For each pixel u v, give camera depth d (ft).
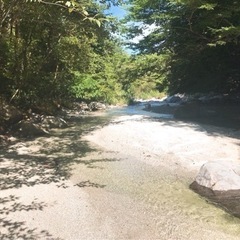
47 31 69.46
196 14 64.49
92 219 22.62
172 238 20.24
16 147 43.70
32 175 31.91
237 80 84.53
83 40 80.23
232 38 59.88
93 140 49.08
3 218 22.35
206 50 72.74
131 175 32.48
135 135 50.14
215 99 90.99
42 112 70.59
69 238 20.06
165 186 29.45
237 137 46.62
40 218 22.56
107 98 122.11
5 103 57.31
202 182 28.66
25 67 64.13
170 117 73.82
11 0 42.14
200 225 21.94
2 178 30.66
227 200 26.14
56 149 43.32
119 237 20.29
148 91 173.17
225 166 29.66
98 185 29.48
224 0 58.49
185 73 84.17
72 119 73.97
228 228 21.58
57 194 27.04
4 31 57.00
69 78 92.32
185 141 44.65
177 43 77.36
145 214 23.54
